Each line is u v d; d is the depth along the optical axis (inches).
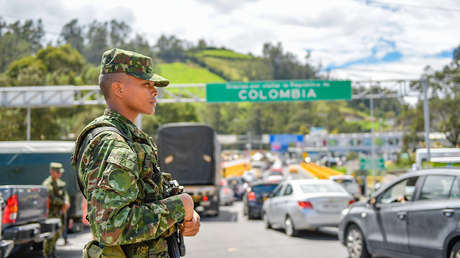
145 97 82.0
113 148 72.5
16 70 2529.5
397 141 3100.4
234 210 1029.2
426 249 266.7
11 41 4835.1
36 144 540.1
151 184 79.1
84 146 75.6
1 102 1066.1
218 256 368.5
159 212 73.5
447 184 263.3
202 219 764.0
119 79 80.4
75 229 506.3
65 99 1058.7
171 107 3993.6
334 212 476.1
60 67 2664.9
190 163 748.0
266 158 4384.8
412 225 278.7
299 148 4621.1
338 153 4734.3
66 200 397.4
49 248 348.2
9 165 534.6
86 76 2571.4
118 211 69.6
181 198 77.5
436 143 1138.0
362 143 3752.5
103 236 69.0
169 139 749.3
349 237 350.0
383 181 1140.5
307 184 518.9
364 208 331.6
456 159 460.4
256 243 446.0
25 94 1064.2
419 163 579.8
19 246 369.1
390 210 301.1
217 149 812.0
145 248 77.3
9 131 1763.0
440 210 257.9
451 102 1893.5
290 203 500.4
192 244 443.8
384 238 305.6
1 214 292.5
